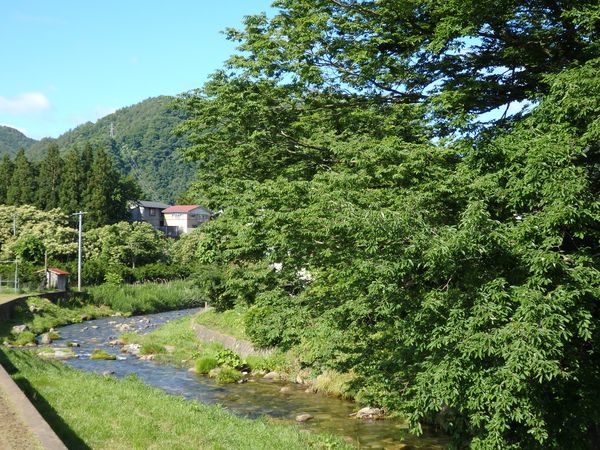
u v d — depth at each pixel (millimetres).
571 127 9102
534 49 12180
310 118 13469
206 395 18516
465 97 11258
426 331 8805
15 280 47375
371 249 8344
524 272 8586
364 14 13406
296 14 14195
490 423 8078
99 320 46562
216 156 16266
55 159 81125
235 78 14156
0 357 14555
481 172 9820
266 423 13320
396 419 15188
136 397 12336
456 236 7922
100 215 77312
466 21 11203
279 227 11305
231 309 33625
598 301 8836
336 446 11484
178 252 77562
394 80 13297
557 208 7844
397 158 10305
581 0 10867
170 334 33969
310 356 15516
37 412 8516
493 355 7980
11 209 70375
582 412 8969
